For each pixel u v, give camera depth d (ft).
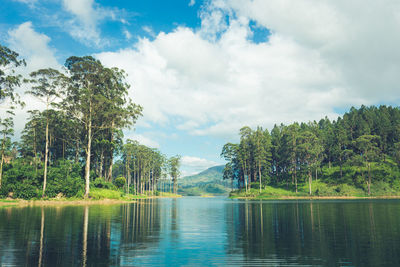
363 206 137.39
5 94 148.87
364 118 447.01
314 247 38.63
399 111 464.65
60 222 65.16
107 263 29.99
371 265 29.32
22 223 62.69
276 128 473.26
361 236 47.21
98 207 124.98
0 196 157.89
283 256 33.53
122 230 54.19
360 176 331.98
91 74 185.16
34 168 195.72
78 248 37.35
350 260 31.40
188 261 31.24
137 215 87.25
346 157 372.38
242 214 93.76
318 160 334.85
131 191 360.07
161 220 73.51
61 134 234.17
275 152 407.23
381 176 325.83
